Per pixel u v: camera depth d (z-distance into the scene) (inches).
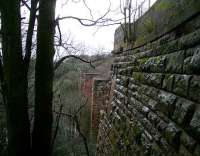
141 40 167.9
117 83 245.6
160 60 129.2
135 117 169.0
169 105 110.5
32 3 140.9
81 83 641.6
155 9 138.9
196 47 90.3
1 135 221.3
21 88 135.4
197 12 88.0
